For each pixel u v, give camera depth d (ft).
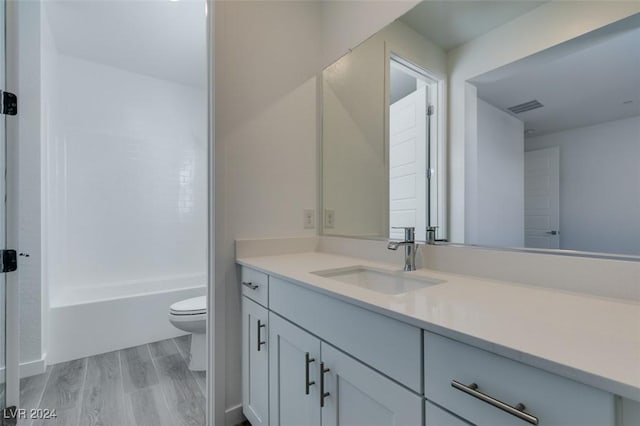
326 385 3.03
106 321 7.50
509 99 3.36
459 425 1.90
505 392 1.69
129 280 9.64
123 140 9.68
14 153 4.83
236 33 4.98
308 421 3.29
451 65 3.96
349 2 5.47
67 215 8.66
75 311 7.15
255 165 5.17
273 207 5.37
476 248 3.52
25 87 6.38
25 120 6.37
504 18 3.43
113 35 7.75
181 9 6.77
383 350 2.41
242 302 4.85
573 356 1.51
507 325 1.94
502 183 3.39
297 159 5.71
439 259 3.84
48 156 7.29
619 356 1.51
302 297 3.39
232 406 4.82
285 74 5.55
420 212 4.35
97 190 9.21
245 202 5.05
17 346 4.85
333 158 5.81
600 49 2.73
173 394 5.65
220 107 4.79
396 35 4.66
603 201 2.68
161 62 9.24
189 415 5.06
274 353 3.93
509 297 2.63
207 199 4.89
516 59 3.32
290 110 5.61
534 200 3.13
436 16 4.13
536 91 3.15
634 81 2.54
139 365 6.78
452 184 3.93
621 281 2.53
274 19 5.42
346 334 2.78
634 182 2.52
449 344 1.96
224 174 4.83
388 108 4.82
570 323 1.98
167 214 10.44
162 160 10.39
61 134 8.56
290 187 5.60
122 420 4.91
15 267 4.83
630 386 1.25
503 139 3.40
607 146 2.68
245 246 4.97
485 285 3.07
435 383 2.04
